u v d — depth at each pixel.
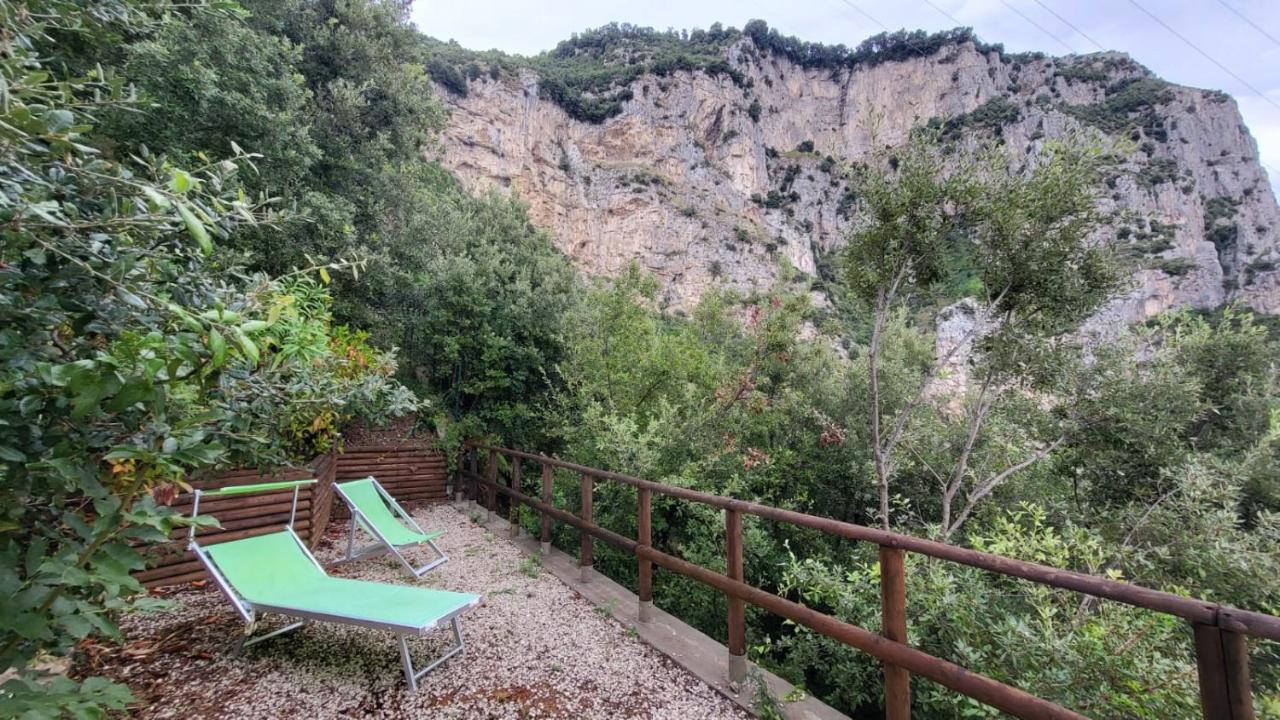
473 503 6.85
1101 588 1.39
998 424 5.20
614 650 2.99
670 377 6.61
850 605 3.21
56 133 1.04
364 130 7.27
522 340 7.92
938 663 1.79
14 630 0.90
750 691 2.55
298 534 4.40
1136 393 4.48
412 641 3.00
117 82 1.41
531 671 2.72
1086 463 4.82
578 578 4.12
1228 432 5.30
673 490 3.12
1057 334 4.38
